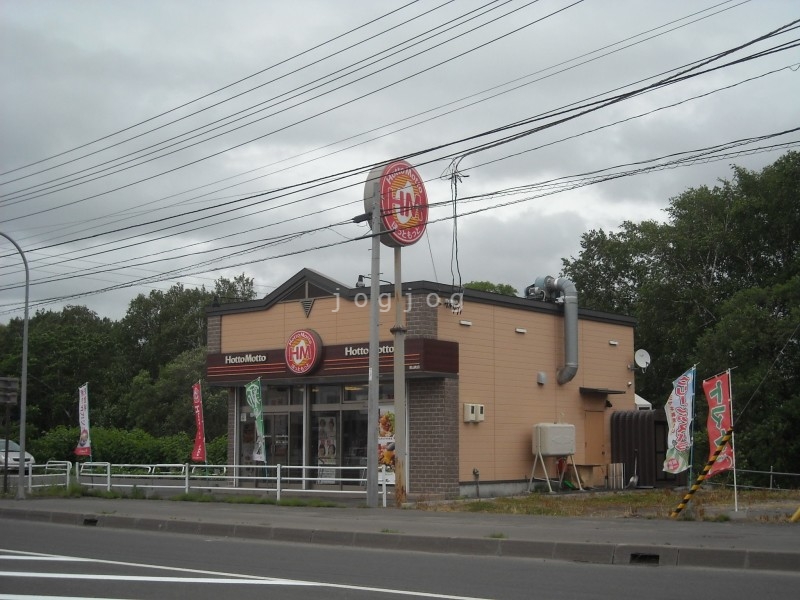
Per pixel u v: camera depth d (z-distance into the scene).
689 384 19.75
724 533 14.78
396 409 21.61
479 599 9.66
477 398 25.05
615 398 30.16
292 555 13.97
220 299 73.56
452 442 23.86
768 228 40.84
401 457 21.55
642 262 50.16
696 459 32.75
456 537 14.43
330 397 26.28
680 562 12.43
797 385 33.06
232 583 10.92
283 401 27.38
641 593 10.03
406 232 22.39
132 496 25.48
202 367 56.06
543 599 9.66
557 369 27.86
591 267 53.09
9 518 21.59
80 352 56.03
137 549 14.86
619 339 30.64
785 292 34.03
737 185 43.00
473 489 24.53
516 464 26.08
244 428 28.27
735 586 10.45
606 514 19.31
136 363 74.62
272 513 19.86
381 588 10.49
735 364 33.56
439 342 23.52
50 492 26.19
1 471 34.28
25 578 11.41
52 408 54.31
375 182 21.83
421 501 22.52
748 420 32.38
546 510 20.31
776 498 24.28
